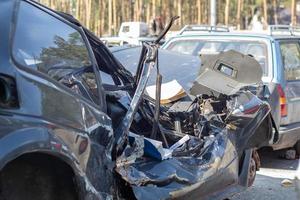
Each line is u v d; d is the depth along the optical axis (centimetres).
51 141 318
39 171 336
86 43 400
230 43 854
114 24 3002
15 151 296
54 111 331
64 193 347
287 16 3225
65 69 363
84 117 359
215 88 554
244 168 578
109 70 475
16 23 332
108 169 381
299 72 853
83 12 3052
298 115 830
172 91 543
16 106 308
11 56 316
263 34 855
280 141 795
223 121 541
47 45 354
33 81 324
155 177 415
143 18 3025
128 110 426
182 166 448
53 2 3039
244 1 3167
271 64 805
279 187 714
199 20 2834
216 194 504
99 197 364
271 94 771
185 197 441
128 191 401
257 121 573
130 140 421
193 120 521
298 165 842
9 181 325
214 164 488
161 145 435
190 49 879
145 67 443
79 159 344
